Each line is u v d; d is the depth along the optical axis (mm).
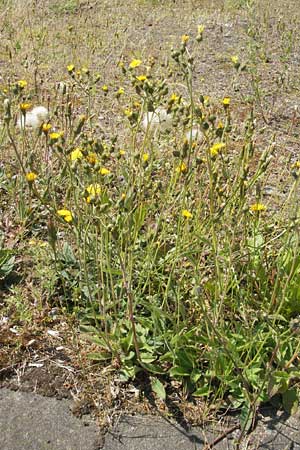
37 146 3641
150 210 2930
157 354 2475
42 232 3195
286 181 3732
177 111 2850
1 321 2643
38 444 2168
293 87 5496
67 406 2307
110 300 2637
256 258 2742
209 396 2352
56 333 2604
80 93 4781
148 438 2211
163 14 7934
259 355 2383
